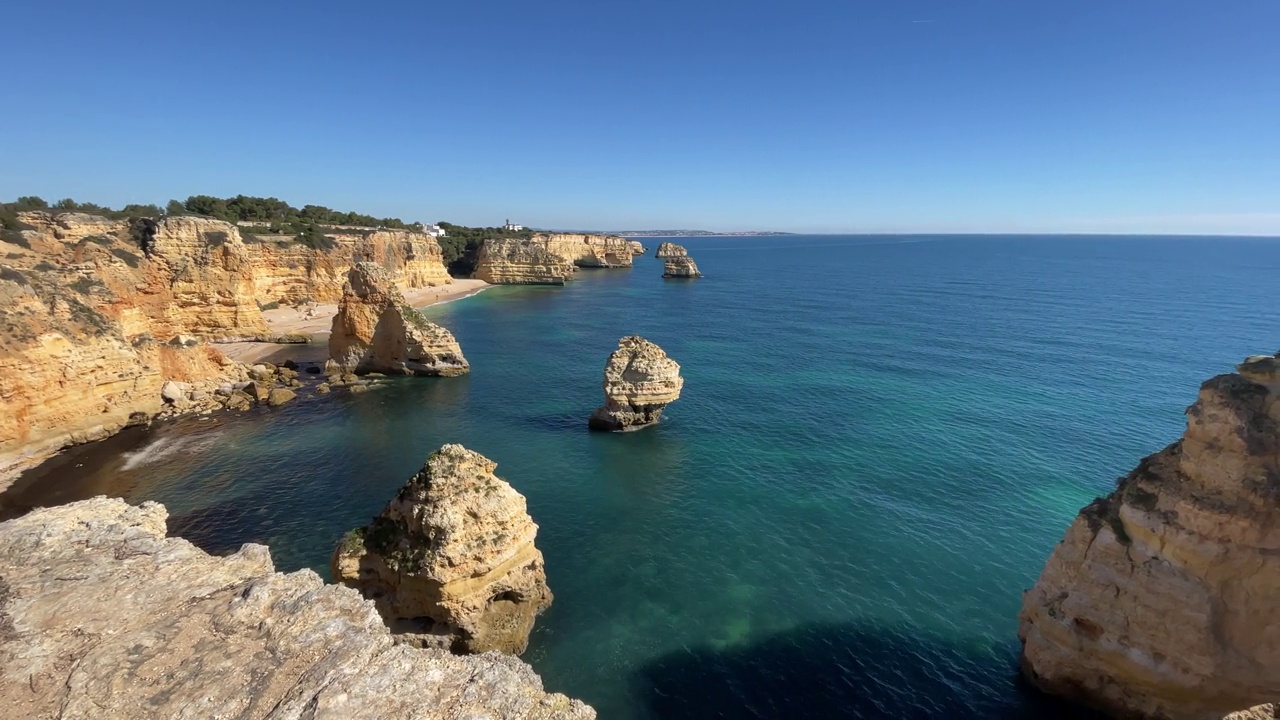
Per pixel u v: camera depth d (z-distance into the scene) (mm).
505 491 23234
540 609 25453
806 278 188000
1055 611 19609
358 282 63812
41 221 62031
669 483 38219
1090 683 19078
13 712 10242
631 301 133000
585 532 32344
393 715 10617
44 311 42312
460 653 21969
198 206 113938
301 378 62375
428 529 21297
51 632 12070
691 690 21750
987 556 30078
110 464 40188
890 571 28859
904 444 44156
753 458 42000
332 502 35688
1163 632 17094
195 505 35000
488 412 52781
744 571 28875
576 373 67562
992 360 69938
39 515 16406
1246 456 15719
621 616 25578
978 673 22375
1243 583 16203
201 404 51750
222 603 13117
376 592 22609
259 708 10477
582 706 11648
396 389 59969
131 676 11031
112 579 13781
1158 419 48844
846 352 75562
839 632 24688
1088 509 19375
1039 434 45844
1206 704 16922
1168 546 16922
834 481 38344
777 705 21141
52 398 40812
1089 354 72312
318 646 11898
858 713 20812
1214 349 74125
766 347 79312
